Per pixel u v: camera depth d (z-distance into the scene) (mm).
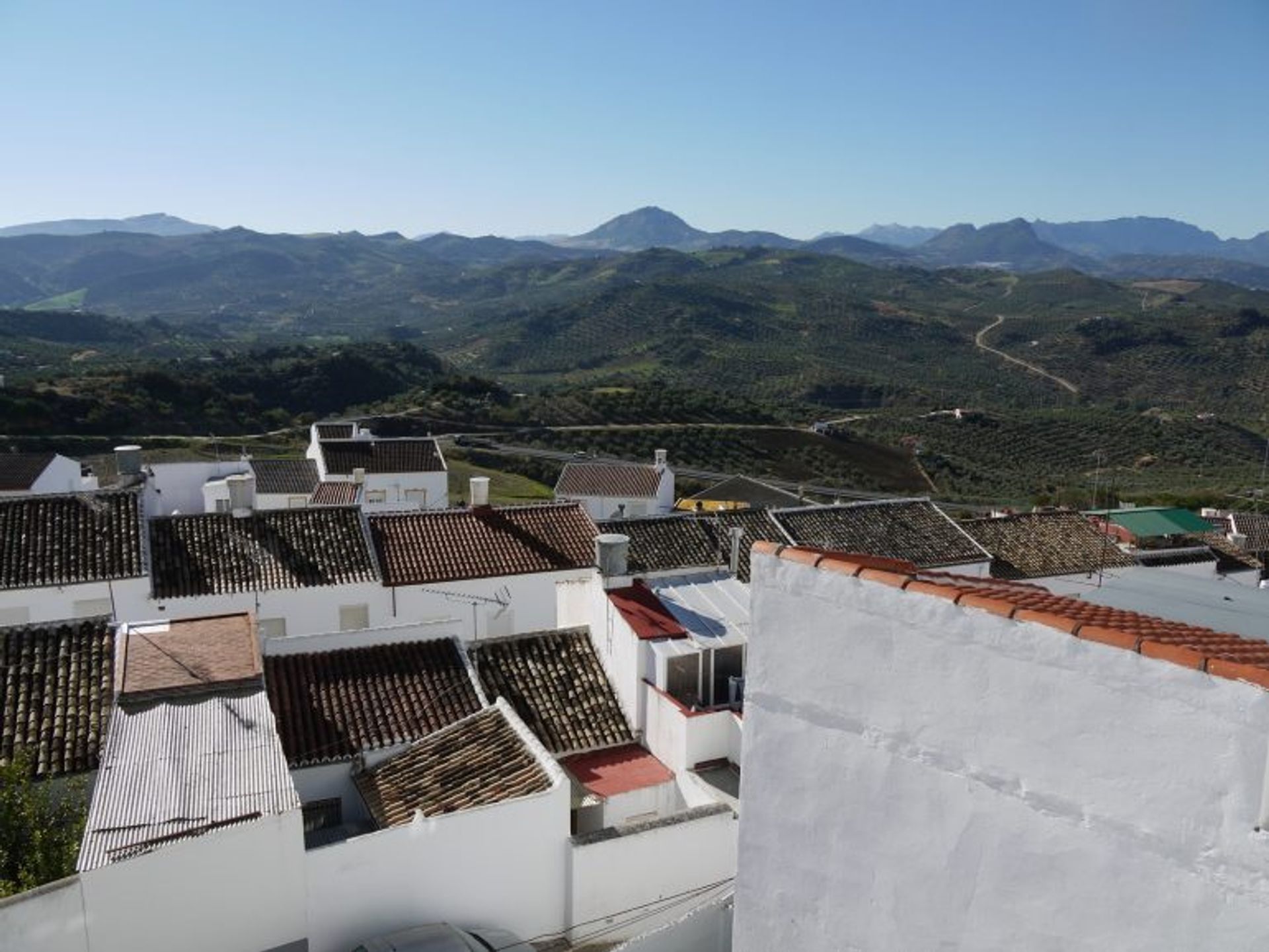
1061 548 32375
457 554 27453
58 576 23766
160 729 14023
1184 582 20797
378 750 16828
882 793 7355
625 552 22250
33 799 13414
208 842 11539
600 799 16516
